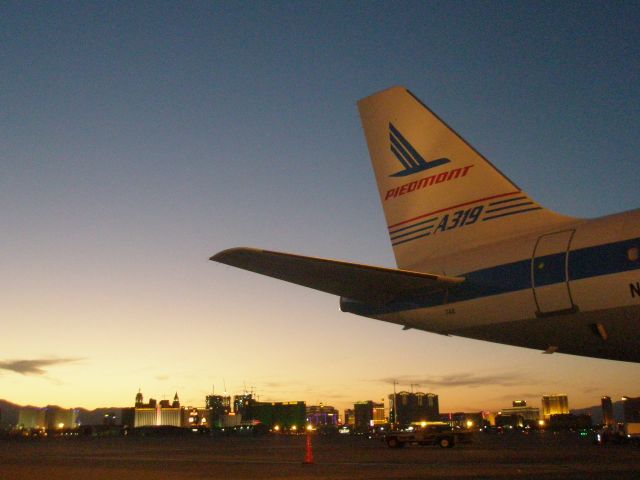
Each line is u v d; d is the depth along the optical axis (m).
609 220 13.10
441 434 48.03
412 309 15.20
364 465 24.73
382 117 18.08
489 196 15.88
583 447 47.34
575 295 12.63
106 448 54.66
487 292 13.98
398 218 17.30
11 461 30.38
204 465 26.03
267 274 13.73
